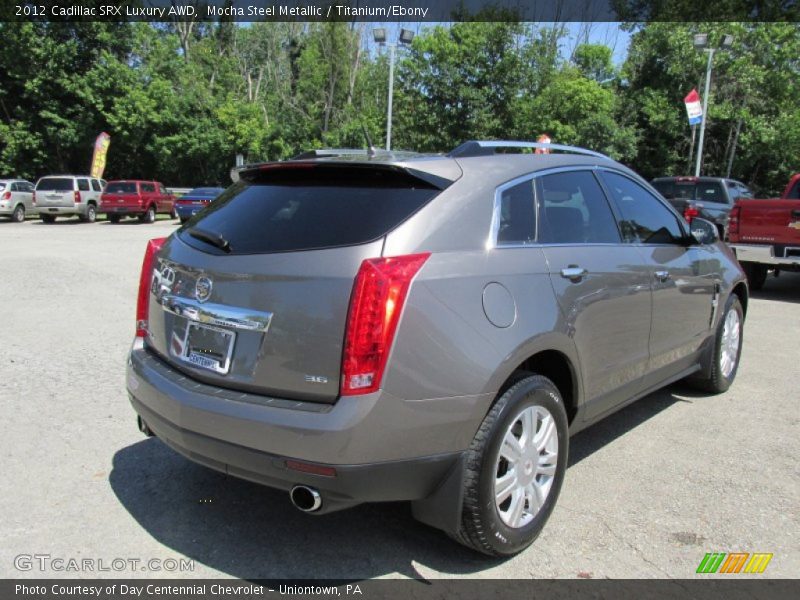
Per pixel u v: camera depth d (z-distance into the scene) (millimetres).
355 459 2475
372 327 2479
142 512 3387
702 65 29641
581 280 3330
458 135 26750
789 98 29562
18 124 33312
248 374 2730
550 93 27797
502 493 2883
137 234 20172
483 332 2734
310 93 37312
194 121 36594
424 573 2906
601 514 3412
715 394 5367
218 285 2854
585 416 3535
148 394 3062
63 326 7324
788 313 8914
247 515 3396
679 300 4359
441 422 2617
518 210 3186
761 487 3719
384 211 2746
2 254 13273
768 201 9578
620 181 4129
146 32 36250
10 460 3920
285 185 3143
